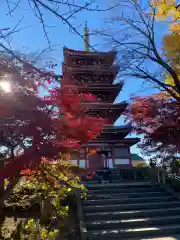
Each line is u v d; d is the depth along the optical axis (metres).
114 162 22.73
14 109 1.62
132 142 22.91
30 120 1.62
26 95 1.68
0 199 2.21
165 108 2.94
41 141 1.66
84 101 2.04
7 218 8.34
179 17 3.51
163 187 12.09
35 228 5.31
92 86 20.14
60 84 2.11
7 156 1.78
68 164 3.14
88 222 8.21
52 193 5.27
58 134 1.68
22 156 1.62
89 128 1.74
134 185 12.48
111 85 20.23
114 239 7.47
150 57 3.32
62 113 1.77
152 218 8.75
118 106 17.36
